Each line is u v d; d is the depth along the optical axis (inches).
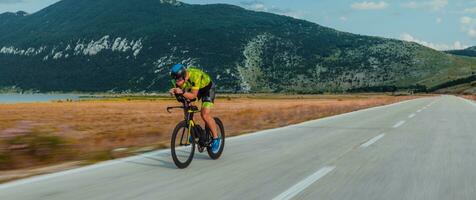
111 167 324.5
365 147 443.2
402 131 609.3
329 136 547.5
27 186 259.9
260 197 236.5
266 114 1076.5
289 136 547.8
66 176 289.9
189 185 264.4
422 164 343.9
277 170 315.6
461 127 668.1
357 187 263.0
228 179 282.8
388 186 266.5
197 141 344.8
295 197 237.5
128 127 948.6
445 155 390.3
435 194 247.9
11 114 1945.1
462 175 301.0
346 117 924.0
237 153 399.9
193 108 335.0
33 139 369.7
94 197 233.6
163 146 448.1
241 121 825.5
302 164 341.7
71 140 419.8
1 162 331.3
